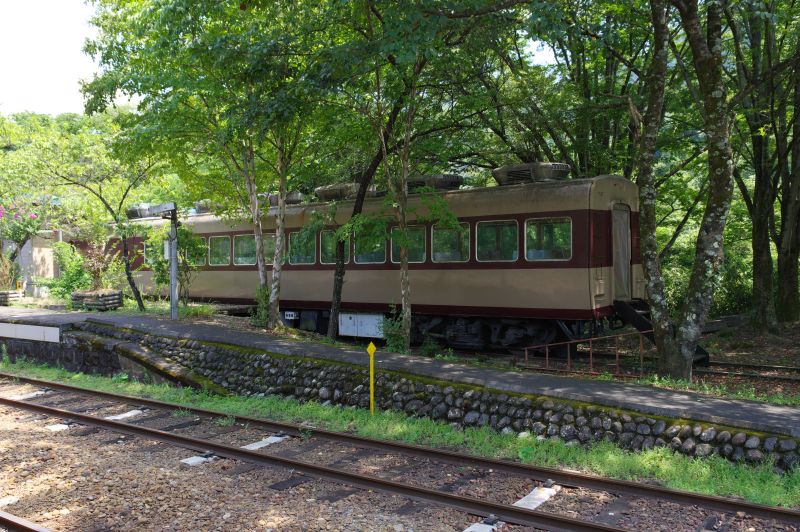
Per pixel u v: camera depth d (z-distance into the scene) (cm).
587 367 1219
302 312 1777
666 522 539
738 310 2194
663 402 746
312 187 1886
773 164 1816
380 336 1574
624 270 1373
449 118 1532
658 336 1014
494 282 1369
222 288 1941
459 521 549
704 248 976
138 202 2311
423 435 808
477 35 1166
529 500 588
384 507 582
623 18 1484
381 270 1569
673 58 1592
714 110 945
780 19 1398
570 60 1795
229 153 1505
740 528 524
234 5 1184
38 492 626
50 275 2694
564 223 1273
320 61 1134
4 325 1557
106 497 609
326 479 651
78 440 827
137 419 944
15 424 916
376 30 1208
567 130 1666
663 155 1830
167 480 655
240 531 531
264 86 1198
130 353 1259
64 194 1962
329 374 1006
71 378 1296
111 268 1927
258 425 878
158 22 1160
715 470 634
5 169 1873
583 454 698
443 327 1504
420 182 1513
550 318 1293
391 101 1266
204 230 1983
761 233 1692
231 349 1171
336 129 1381
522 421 792
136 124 1403
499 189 1368
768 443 641
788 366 1269
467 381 873
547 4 883
